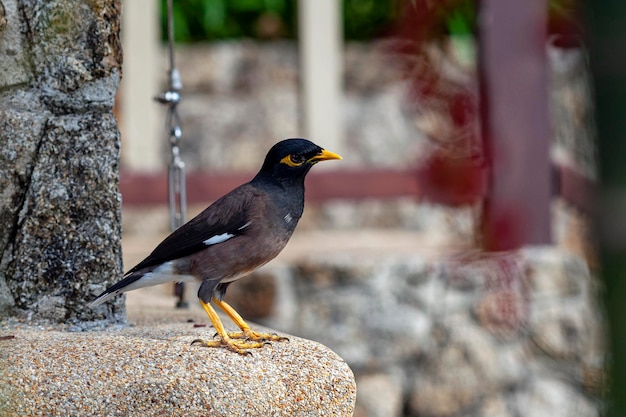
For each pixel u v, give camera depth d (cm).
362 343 1273
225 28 1761
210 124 1708
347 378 541
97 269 612
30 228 601
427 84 1129
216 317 591
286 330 1246
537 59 1248
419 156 1462
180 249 608
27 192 601
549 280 1339
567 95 1594
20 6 598
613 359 660
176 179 860
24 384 512
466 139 1214
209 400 514
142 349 541
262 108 1733
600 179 657
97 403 509
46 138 600
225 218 611
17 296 603
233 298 1239
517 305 1286
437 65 1131
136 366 522
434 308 1295
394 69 1598
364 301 1280
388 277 1288
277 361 539
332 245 1428
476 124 1224
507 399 1310
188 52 1728
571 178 1264
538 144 1239
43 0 598
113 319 623
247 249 612
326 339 1266
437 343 1294
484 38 1251
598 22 649
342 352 1266
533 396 1322
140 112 1575
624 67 642
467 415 1291
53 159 602
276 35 1769
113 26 613
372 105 1728
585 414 1339
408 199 1363
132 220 1595
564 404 1330
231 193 629
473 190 1224
